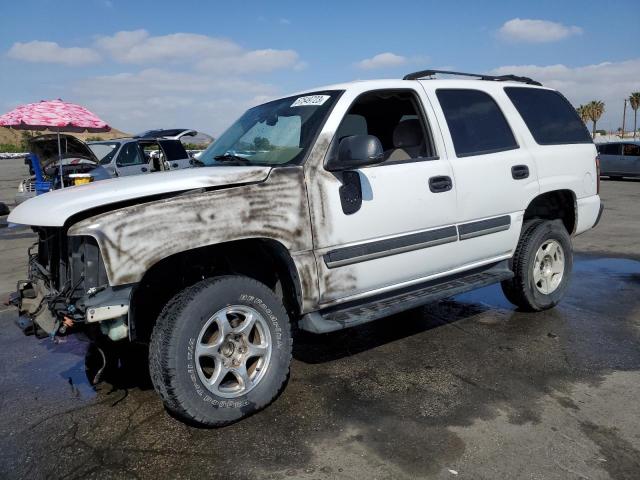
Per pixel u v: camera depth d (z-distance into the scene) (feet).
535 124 16.20
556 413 10.45
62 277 10.69
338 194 11.55
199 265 11.24
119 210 9.35
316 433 9.98
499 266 15.55
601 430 9.81
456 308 17.38
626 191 56.49
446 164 13.46
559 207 17.37
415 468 8.80
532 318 16.16
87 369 13.50
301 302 11.19
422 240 12.92
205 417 9.86
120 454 9.51
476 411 10.62
